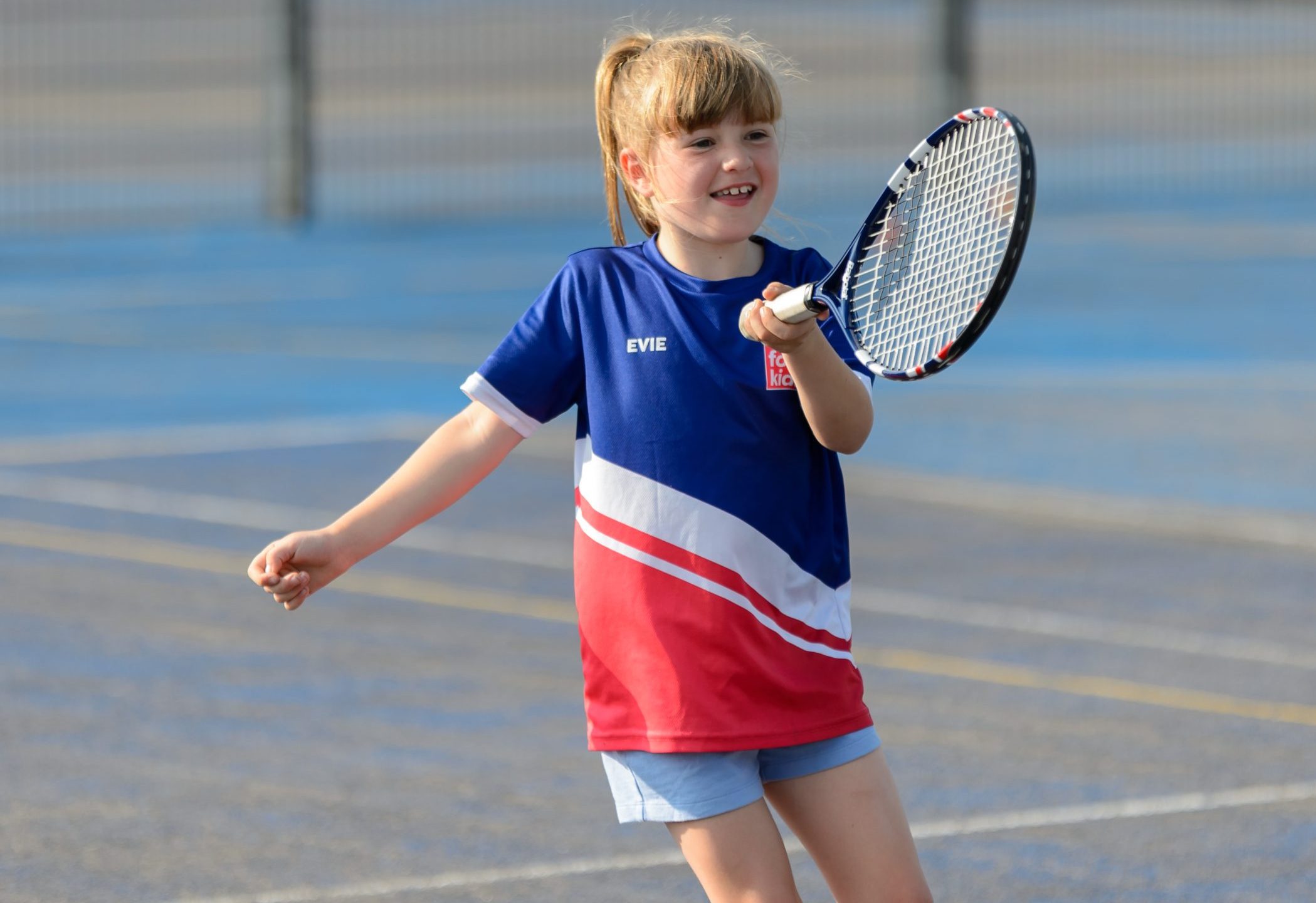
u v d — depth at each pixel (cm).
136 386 4728
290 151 8669
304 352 5312
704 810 1166
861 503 3428
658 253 1218
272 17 8619
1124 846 1772
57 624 2584
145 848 1767
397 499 1218
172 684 2309
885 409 4428
